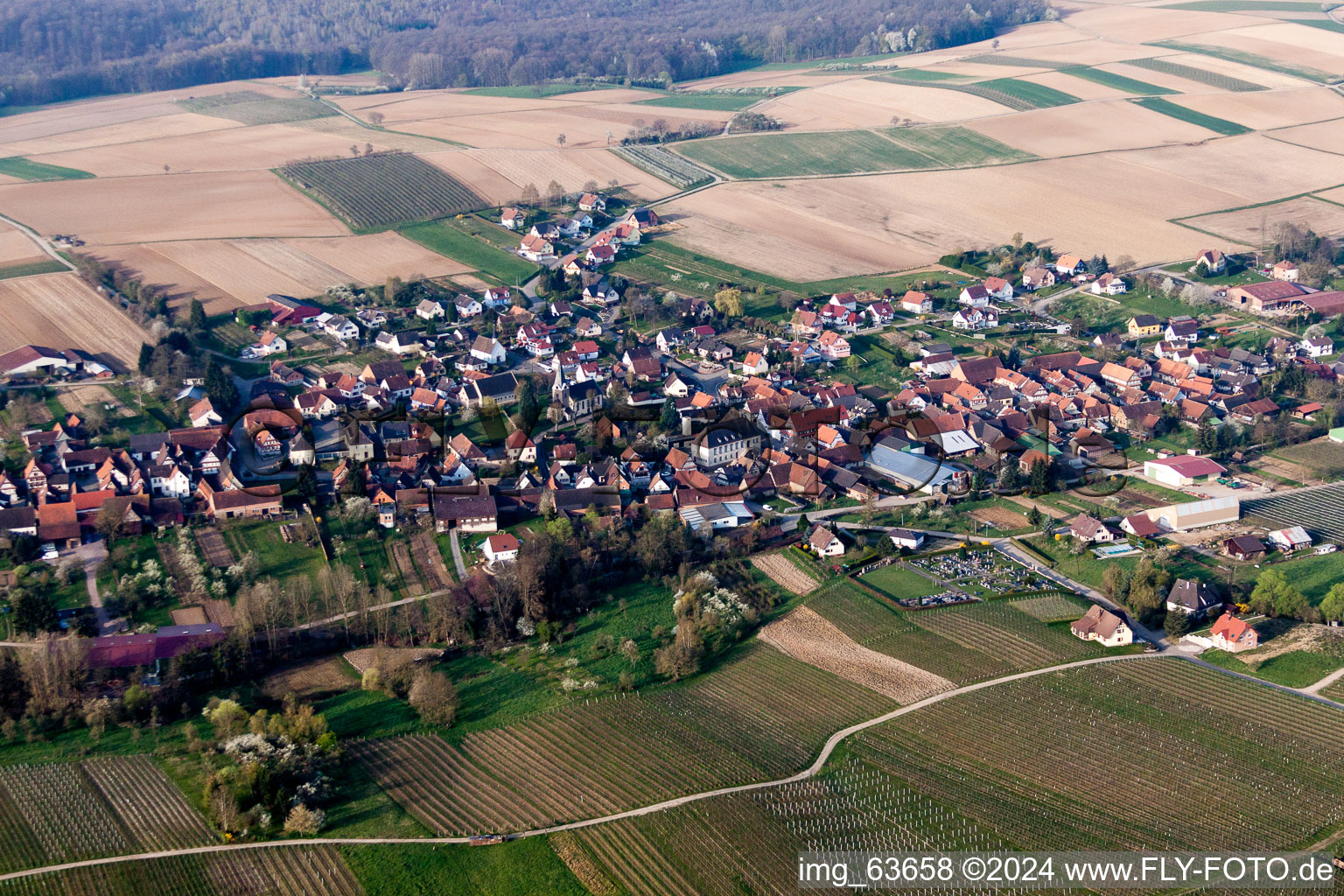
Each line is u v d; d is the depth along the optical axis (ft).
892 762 506.07
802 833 462.19
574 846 458.50
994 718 535.19
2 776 497.46
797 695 559.79
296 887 437.99
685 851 453.99
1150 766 499.51
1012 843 455.63
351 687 570.87
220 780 480.23
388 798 488.02
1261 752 506.07
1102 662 580.71
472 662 596.29
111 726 534.37
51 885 438.40
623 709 549.13
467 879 442.09
